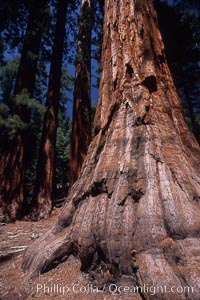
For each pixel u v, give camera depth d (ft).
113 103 13.65
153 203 9.55
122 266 8.87
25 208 33.35
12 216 30.25
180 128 13.29
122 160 11.40
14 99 33.50
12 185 31.91
